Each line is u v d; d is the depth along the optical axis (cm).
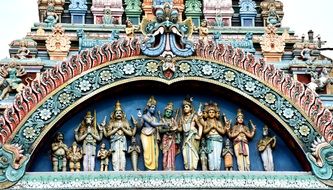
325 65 1881
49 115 1723
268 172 1733
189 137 1745
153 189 1686
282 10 2030
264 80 1788
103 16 1950
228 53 1795
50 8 1938
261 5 2002
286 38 1927
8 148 1686
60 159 1716
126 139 1742
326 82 1853
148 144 1733
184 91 1805
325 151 1745
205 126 1767
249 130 1780
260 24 1995
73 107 1734
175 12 1806
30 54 1853
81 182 1681
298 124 1766
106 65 1766
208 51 1795
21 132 1705
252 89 1780
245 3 1997
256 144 1780
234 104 1806
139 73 1769
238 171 1727
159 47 1788
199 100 1802
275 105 1775
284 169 1764
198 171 1716
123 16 1969
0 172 1670
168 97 1798
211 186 1698
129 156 1731
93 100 1762
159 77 1772
